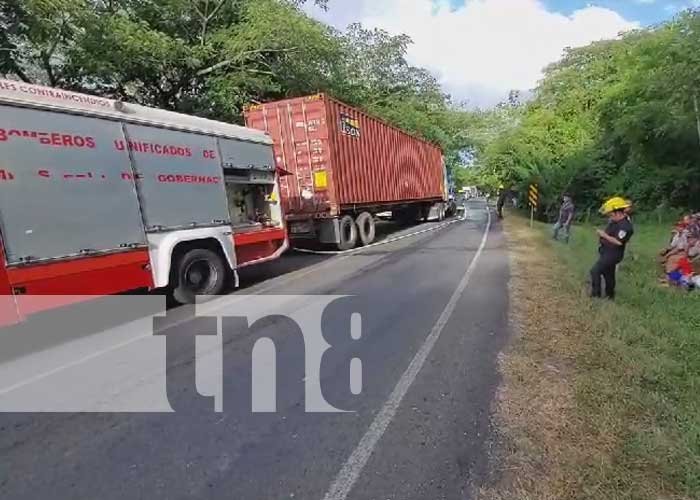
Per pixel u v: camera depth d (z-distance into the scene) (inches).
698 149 687.1
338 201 526.3
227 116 655.1
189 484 112.5
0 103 202.1
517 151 1084.5
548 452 119.5
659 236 545.6
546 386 155.9
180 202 286.7
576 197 912.9
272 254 372.8
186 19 658.2
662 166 735.1
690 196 726.5
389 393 157.1
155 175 271.1
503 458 118.0
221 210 317.7
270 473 115.7
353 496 106.1
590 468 112.0
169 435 135.2
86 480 115.1
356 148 587.8
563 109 1112.2
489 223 890.7
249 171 350.9
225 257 319.9
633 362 171.2
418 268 387.9
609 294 261.4
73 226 227.0
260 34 600.7
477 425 134.2
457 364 179.2
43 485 113.5
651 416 134.1
